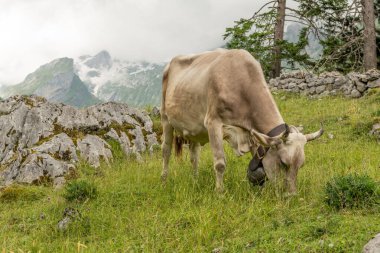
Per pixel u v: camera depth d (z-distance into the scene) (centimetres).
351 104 1039
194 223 396
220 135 468
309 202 404
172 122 556
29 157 653
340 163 590
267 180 440
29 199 554
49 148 682
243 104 455
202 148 800
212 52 532
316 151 688
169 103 552
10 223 466
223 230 376
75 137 737
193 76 515
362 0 1530
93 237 402
